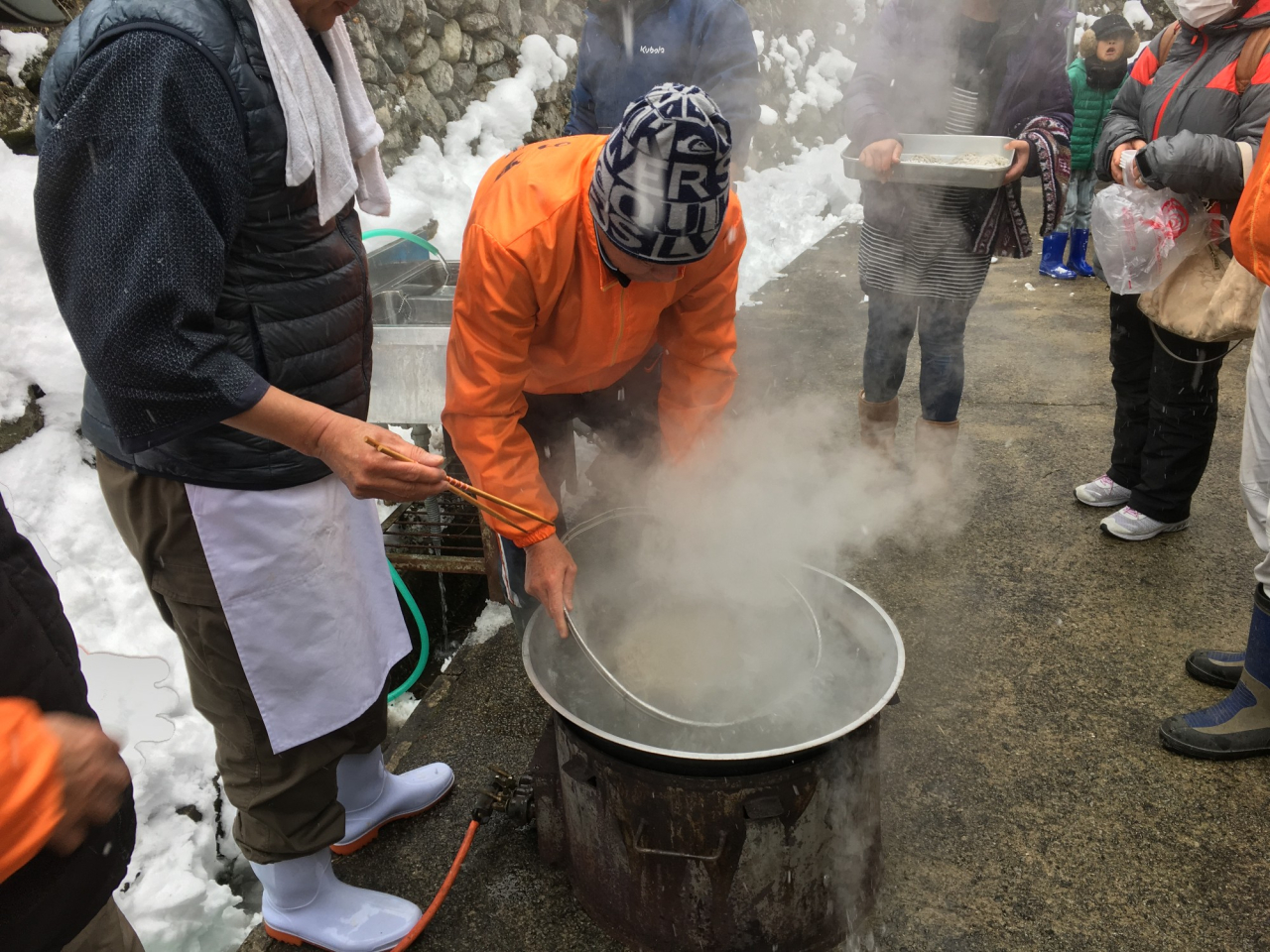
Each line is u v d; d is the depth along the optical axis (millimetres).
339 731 1534
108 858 1058
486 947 1599
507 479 1550
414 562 2508
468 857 1789
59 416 2354
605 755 1388
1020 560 2719
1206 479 3127
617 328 1594
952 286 2656
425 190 4352
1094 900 1637
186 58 1035
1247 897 1627
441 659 2674
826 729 1487
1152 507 2709
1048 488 3139
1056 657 2293
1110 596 2525
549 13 5793
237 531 1307
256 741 1448
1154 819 1803
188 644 1408
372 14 4223
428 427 2947
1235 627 2367
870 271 2766
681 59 2887
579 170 1453
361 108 1401
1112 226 2316
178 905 1737
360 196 1492
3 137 2555
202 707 1466
